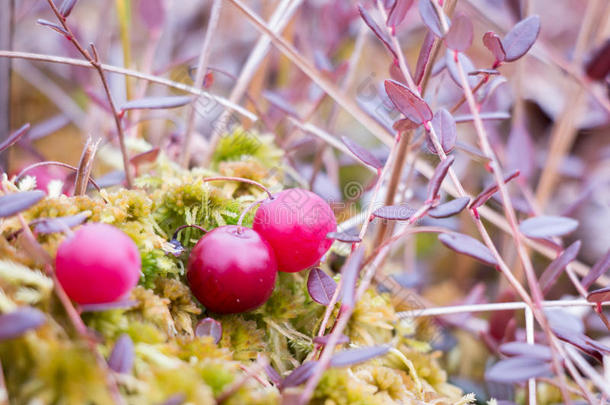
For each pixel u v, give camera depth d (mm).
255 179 221
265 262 194
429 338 228
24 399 176
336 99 228
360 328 210
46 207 191
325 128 252
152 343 188
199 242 195
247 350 199
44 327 180
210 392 182
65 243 181
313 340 188
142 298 192
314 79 227
